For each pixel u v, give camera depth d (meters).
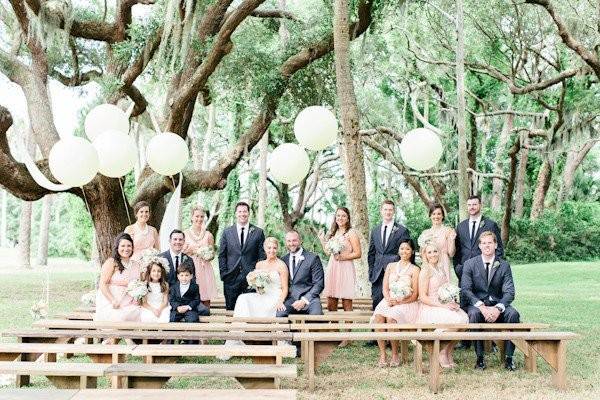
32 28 12.12
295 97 15.10
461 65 15.59
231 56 14.50
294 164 8.59
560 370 5.91
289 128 22.75
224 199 26.69
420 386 6.08
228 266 8.50
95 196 12.31
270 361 5.68
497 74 21.47
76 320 7.67
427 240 8.17
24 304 12.99
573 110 20.80
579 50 14.98
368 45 19.14
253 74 14.54
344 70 10.49
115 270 7.55
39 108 12.38
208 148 24.48
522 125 28.73
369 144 25.38
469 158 26.78
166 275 7.57
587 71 18.92
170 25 11.16
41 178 9.48
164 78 13.14
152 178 13.02
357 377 6.49
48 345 5.62
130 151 8.06
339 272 8.76
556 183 33.38
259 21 17.52
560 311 12.20
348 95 10.48
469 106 26.38
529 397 5.57
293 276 8.12
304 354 6.93
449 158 26.45
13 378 6.47
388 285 7.45
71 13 12.77
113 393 3.53
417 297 7.39
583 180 35.12
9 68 12.55
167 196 17.70
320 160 29.59
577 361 7.29
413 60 24.52
